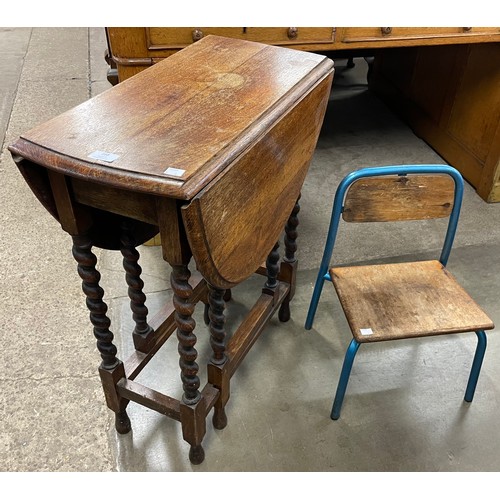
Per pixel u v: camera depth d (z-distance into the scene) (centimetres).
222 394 143
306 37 197
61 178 101
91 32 496
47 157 95
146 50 176
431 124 302
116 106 114
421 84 309
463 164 276
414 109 320
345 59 424
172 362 174
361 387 167
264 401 162
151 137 101
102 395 162
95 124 106
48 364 170
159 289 203
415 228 240
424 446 151
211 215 94
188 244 102
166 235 99
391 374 172
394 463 146
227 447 149
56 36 484
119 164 92
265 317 163
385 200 155
